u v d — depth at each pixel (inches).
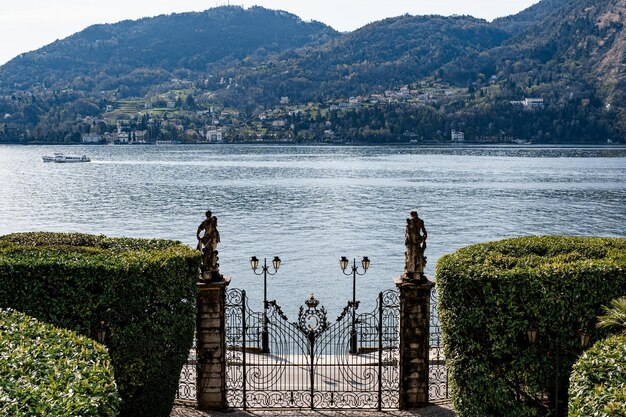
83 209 3860.7
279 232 3029.0
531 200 4357.8
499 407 643.5
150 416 701.9
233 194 4682.6
